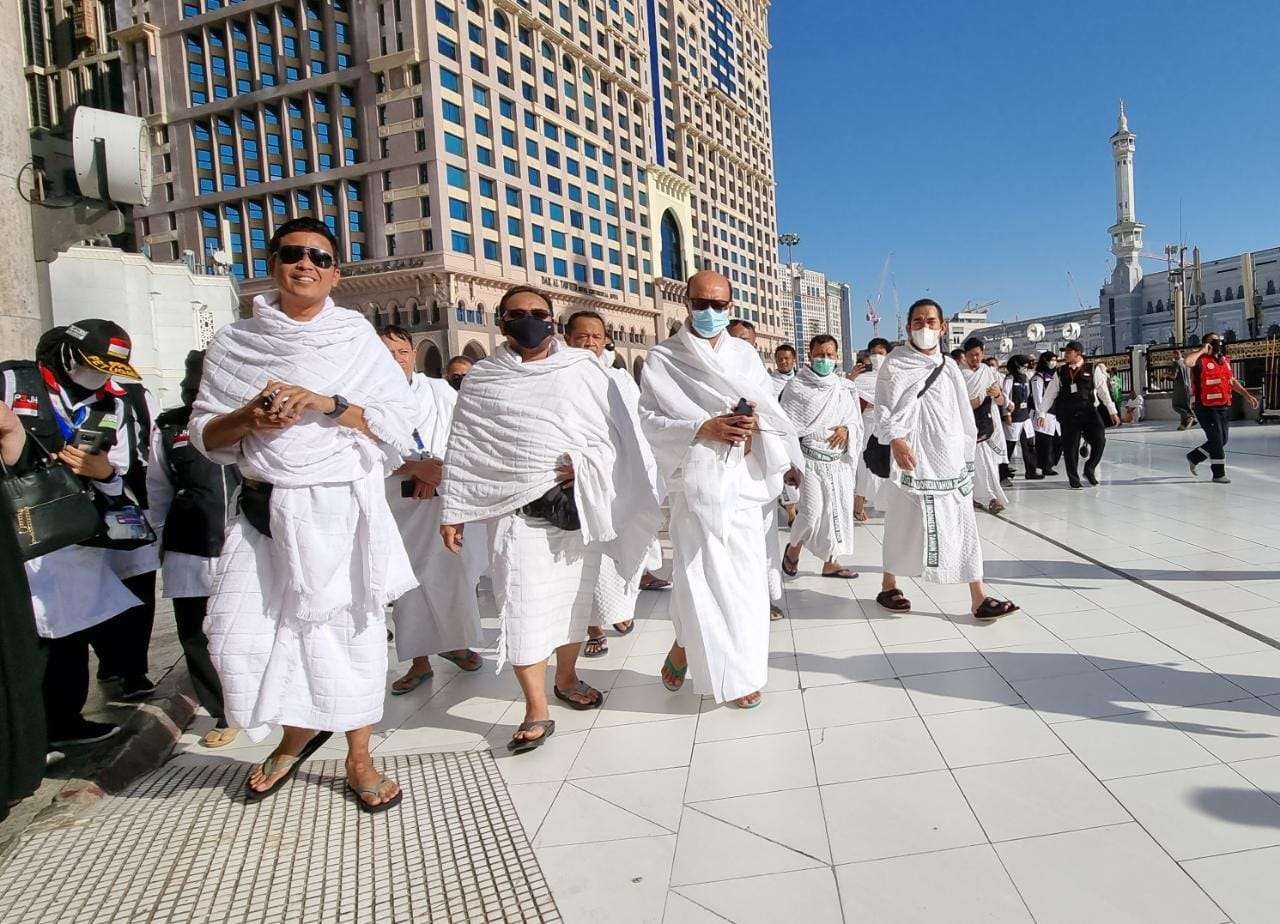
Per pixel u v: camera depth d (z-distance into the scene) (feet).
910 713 10.27
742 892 6.82
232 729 11.48
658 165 228.43
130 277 68.08
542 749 10.30
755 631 10.93
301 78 157.48
